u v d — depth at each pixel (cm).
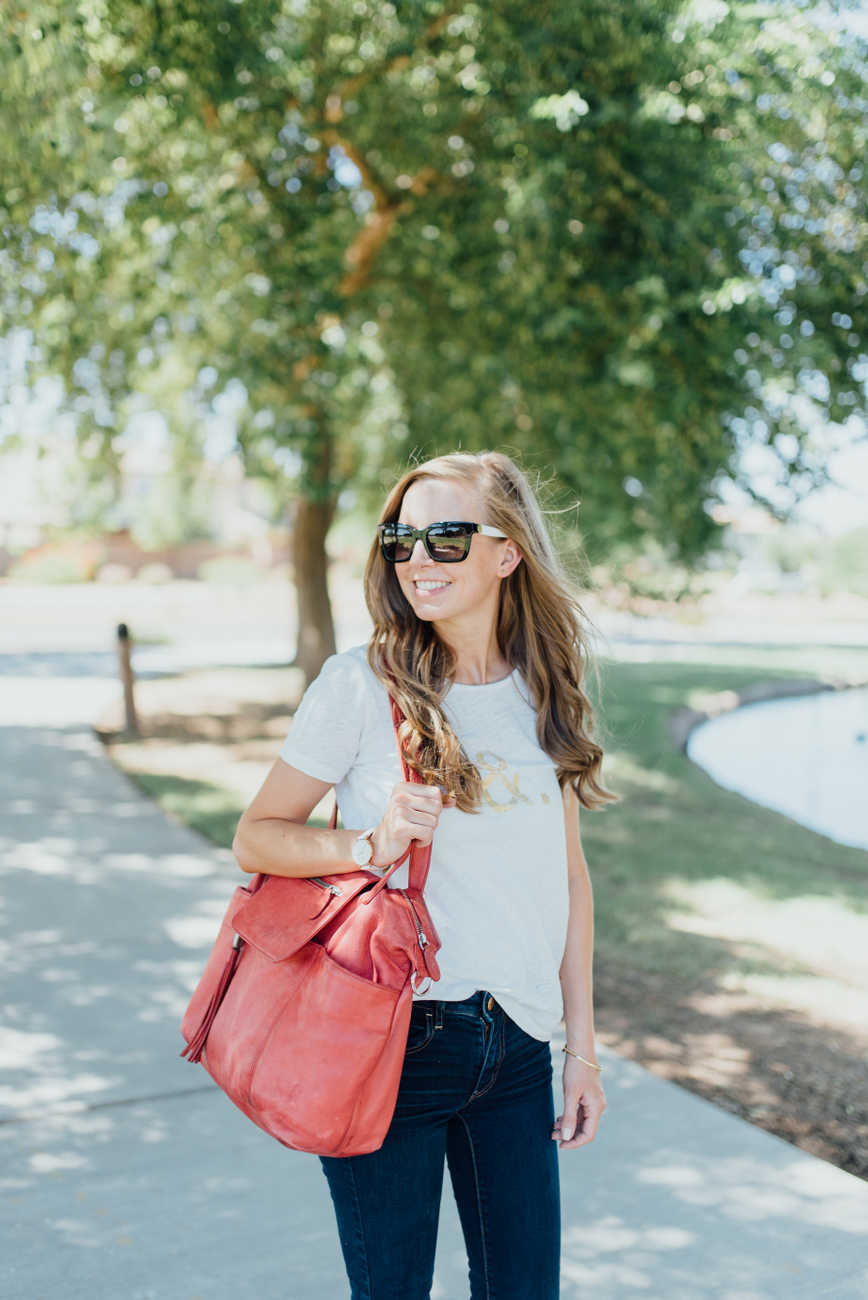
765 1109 319
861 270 734
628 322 779
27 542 4928
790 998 411
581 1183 273
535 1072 164
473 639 174
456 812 155
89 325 970
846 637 3453
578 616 183
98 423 1175
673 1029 379
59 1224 251
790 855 669
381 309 1066
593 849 661
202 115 804
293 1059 142
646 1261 240
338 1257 241
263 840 153
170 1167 278
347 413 1246
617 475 1026
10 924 476
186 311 1071
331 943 146
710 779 955
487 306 892
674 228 733
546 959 166
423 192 942
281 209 848
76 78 614
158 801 759
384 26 820
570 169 731
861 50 693
